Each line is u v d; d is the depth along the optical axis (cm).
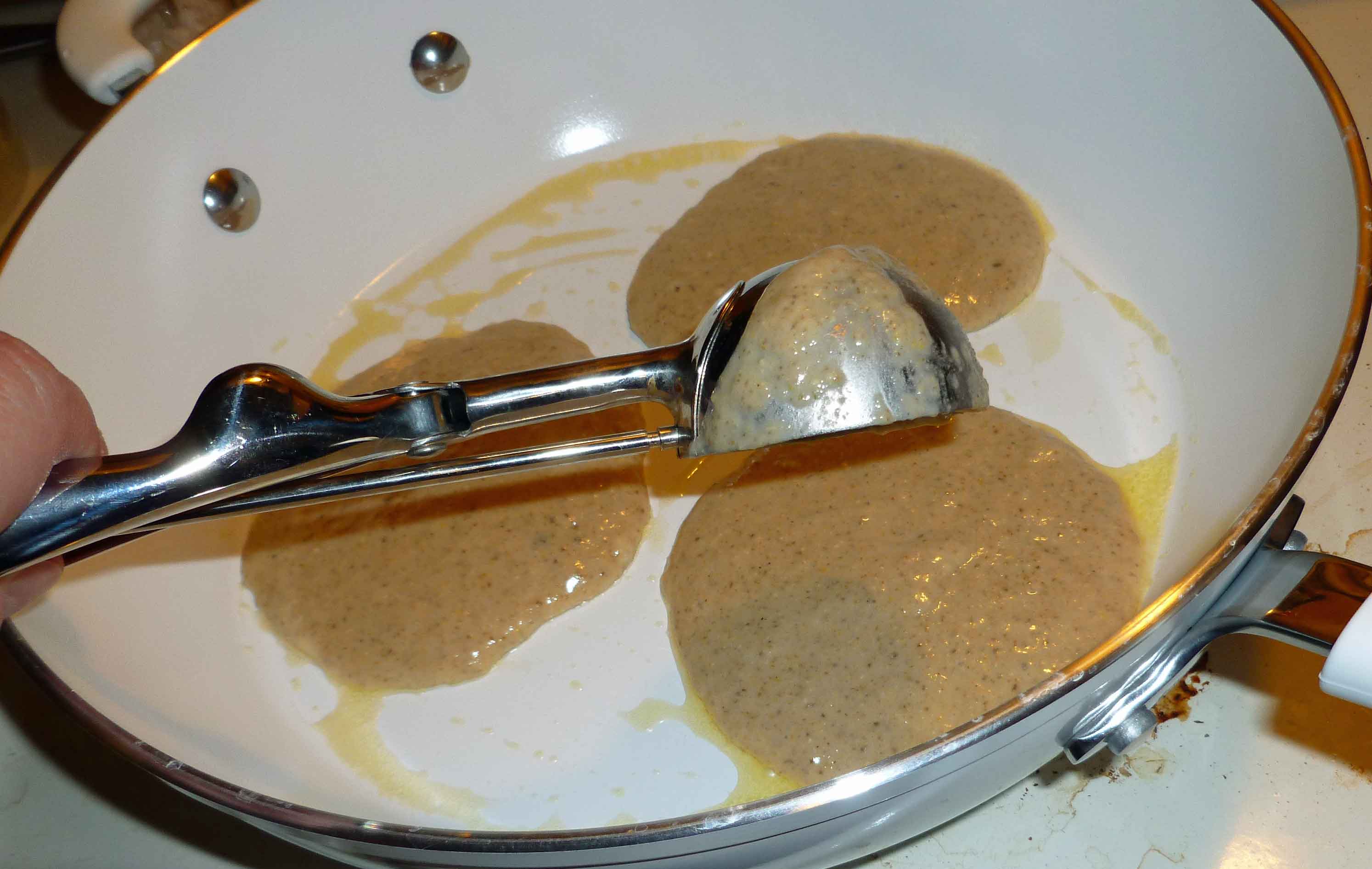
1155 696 31
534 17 41
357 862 31
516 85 42
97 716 31
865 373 31
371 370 40
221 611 38
